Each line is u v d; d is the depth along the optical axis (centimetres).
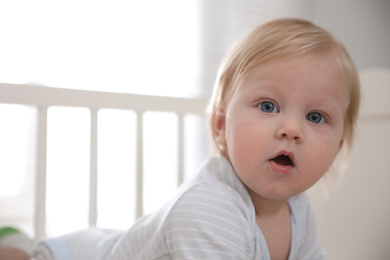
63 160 164
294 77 69
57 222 166
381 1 219
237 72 74
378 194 128
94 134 103
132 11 164
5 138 158
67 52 154
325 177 106
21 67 147
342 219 131
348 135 83
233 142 71
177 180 117
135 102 108
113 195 170
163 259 70
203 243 65
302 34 74
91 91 102
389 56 219
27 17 148
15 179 160
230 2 184
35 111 161
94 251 89
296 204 87
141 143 110
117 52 162
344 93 74
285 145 67
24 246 74
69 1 154
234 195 72
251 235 70
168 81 172
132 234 79
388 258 128
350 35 209
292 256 83
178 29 173
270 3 194
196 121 175
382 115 130
